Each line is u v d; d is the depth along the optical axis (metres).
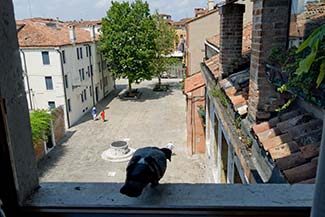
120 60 29.12
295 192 1.31
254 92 3.78
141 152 1.52
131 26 28.42
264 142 3.09
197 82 14.88
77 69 24.50
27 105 1.24
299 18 3.35
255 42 3.80
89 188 1.36
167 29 34.22
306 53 2.73
